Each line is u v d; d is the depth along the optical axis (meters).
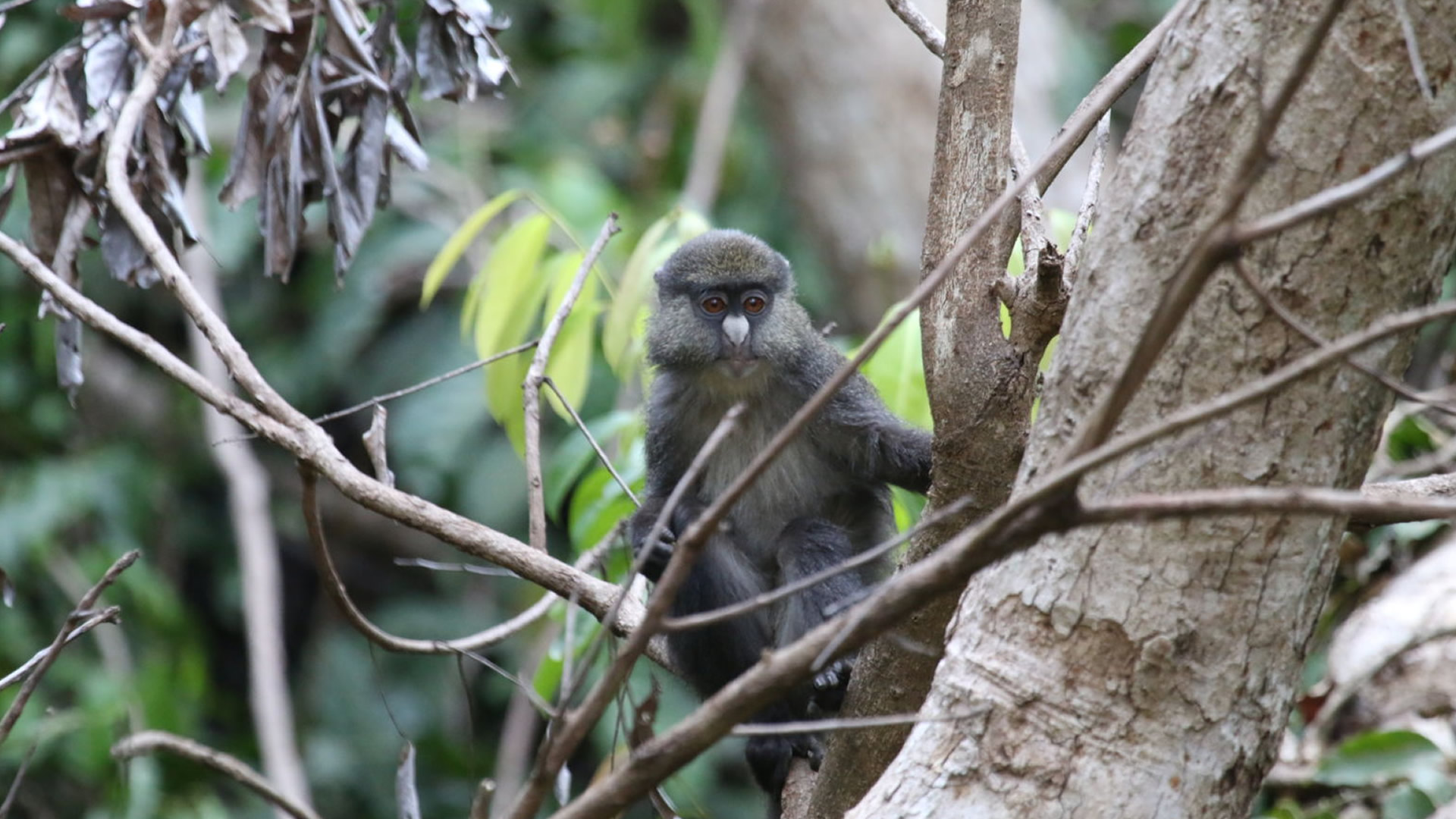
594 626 10.37
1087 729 5.89
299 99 9.02
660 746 5.04
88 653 17.47
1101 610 5.88
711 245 11.20
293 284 20.66
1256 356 5.68
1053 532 4.46
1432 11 5.50
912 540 7.60
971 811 5.96
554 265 11.00
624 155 21.95
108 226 9.19
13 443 19.08
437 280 11.10
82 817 15.95
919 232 19.95
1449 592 10.80
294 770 17.14
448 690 19.77
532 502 8.20
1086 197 7.38
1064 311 6.85
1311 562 5.84
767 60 20.55
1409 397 4.63
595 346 17.97
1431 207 5.61
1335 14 4.18
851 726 5.33
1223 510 4.24
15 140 8.83
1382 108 5.55
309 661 20.64
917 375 10.79
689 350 11.01
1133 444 4.30
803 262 21.05
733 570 10.44
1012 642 6.02
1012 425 7.02
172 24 8.51
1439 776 10.05
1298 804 10.81
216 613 20.88
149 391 20.33
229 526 20.61
